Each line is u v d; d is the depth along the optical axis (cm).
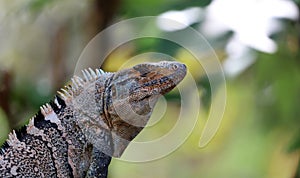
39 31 1338
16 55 1341
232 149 1490
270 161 1410
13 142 768
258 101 1303
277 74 1245
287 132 1327
